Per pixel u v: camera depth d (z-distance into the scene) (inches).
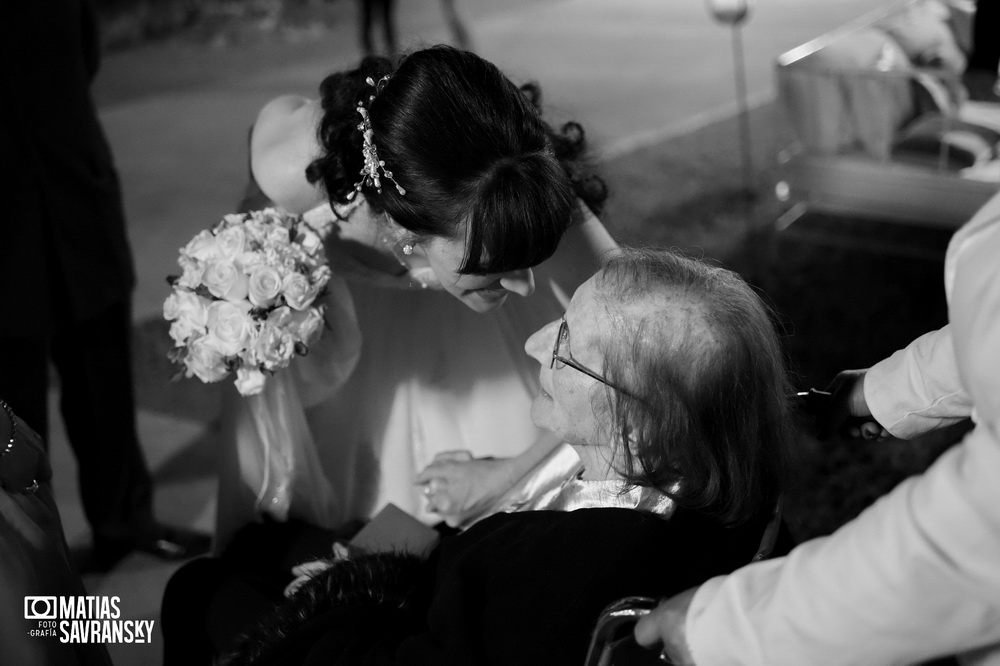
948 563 34.5
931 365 53.9
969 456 34.9
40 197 85.4
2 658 48.7
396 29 294.5
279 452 71.7
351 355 71.6
